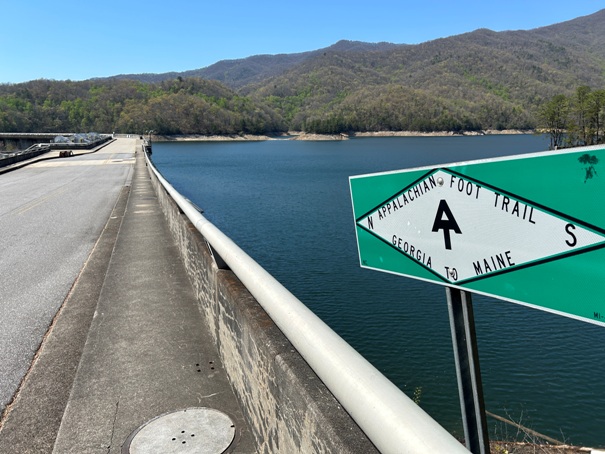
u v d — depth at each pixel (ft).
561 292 3.79
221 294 12.37
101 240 33.14
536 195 3.90
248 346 9.40
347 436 5.22
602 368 33.45
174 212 28.73
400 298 49.16
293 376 6.72
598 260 3.48
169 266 23.52
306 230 89.30
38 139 312.29
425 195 5.25
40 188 71.56
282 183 178.29
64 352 14.65
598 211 3.43
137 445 9.45
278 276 58.44
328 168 248.93
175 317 16.38
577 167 3.54
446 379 33.12
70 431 10.09
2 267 26.89
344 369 5.31
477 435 5.06
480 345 37.37
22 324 17.63
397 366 35.17
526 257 4.06
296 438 6.57
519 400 29.71
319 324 6.53
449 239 4.96
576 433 26.55
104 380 12.19
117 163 122.31
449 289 5.10
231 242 12.02
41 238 35.19
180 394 11.34
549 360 34.81
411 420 4.16
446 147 462.60
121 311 17.24
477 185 4.50
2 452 9.73
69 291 21.79
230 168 248.93
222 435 9.62
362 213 6.56
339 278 56.59
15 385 12.78
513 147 441.27
